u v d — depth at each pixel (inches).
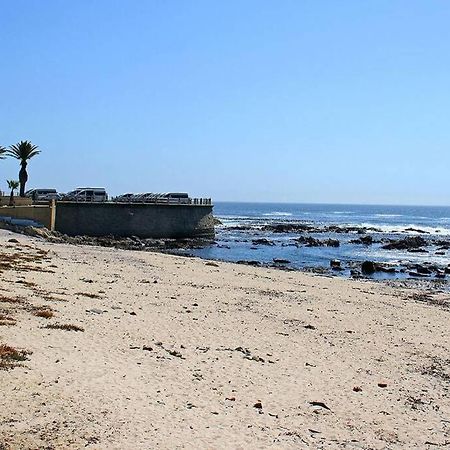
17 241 1868.8
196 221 3149.6
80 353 604.1
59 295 939.3
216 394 538.9
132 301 975.0
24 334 644.7
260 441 439.5
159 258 1819.6
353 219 7185.0
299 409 526.6
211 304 1026.1
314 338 824.9
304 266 2158.0
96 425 422.0
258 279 1464.1
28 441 382.9
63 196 3036.4
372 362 721.6
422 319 1043.3
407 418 536.7
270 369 643.5
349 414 530.0
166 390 529.0
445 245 3176.7
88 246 2129.7
